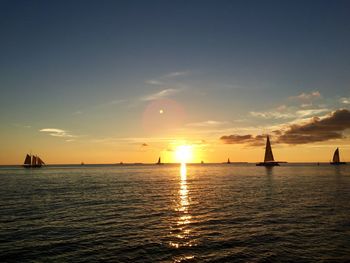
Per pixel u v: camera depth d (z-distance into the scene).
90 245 25.23
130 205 45.88
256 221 33.81
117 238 27.23
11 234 28.62
